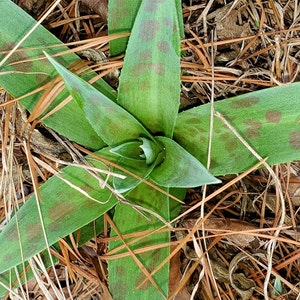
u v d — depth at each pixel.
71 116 0.23
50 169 0.22
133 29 0.20
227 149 0.21
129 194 0.22
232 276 0.26
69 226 0.21
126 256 0.21
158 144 0.21
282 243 0.26
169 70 0.20
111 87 0.24
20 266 0.24
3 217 0.26
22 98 0.22
